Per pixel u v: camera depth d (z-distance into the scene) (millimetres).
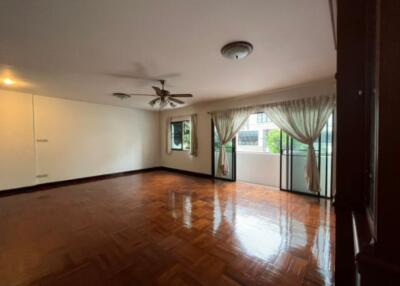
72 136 4973
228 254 1978
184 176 5805
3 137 4012
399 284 517
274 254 1976
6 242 2213
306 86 3648
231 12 1585
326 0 1449
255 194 3965
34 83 3490
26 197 3832
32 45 2096
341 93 1019
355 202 1021
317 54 2361
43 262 1861
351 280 1048
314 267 1781
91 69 2809
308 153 3643
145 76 3125
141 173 6281
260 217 2848
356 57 979
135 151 6344
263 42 2072
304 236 2312
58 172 4754
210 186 4625
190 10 1559
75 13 1577
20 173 4219
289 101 3842
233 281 1622
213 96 4594
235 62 2588
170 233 2395
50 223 2684
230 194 3975
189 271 1740
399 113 505
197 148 5762
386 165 526
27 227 2568
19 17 1612
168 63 2613
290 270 1745
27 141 4301
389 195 526
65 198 3766
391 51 514
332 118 3496
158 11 1565
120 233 2402
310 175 3607
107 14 1596
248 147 5379
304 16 1639
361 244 671
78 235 2359
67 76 3115
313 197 3742
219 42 2068
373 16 831
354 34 980
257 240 2229
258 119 5148
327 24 1750
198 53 2320
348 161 1026
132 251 2033
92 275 1692
